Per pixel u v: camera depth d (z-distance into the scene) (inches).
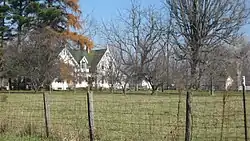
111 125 561.9
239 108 685.3
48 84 2073.1
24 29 2154.3
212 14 1678.2
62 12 2231.8
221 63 1678.2
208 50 1674.5
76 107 833.5
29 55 1984.5
